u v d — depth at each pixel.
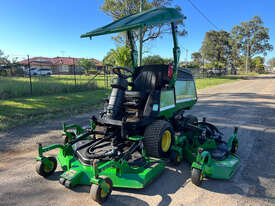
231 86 25.95
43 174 3.77
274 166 4.43
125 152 3.79
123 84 4.40
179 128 5.10
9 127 6.95
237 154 5.03
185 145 4.57
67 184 3.24
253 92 19.06
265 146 5.56
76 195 3.33
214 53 67.38
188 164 4.49
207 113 9.80
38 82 16.98
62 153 3.99
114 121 3.96
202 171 3.60
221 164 4.01
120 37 21.80
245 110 10.53
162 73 5.23
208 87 24.64
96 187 2.91
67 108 10.11
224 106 11.75
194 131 4.97
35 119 8.02
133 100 4.38
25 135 6.26
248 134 6.57
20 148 5.27
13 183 3.66
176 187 3.61
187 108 6.38
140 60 13.80
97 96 13.73
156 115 4.23
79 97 13.20
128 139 4.05
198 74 45.91
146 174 3.41
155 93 4.41
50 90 14.66
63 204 3.11
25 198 3.25
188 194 3.41
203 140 4.78
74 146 4.23
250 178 3.95
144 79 5.33
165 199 3.26
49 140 5.87
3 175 3.94
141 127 4.34
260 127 7.34
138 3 21.25
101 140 4.02
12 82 16.98
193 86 6.58
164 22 4.24
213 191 3.52
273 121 8.20
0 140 5.82
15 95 12.85
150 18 3.99
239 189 3.58
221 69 55.06
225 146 4.69
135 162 3.70
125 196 3.32
